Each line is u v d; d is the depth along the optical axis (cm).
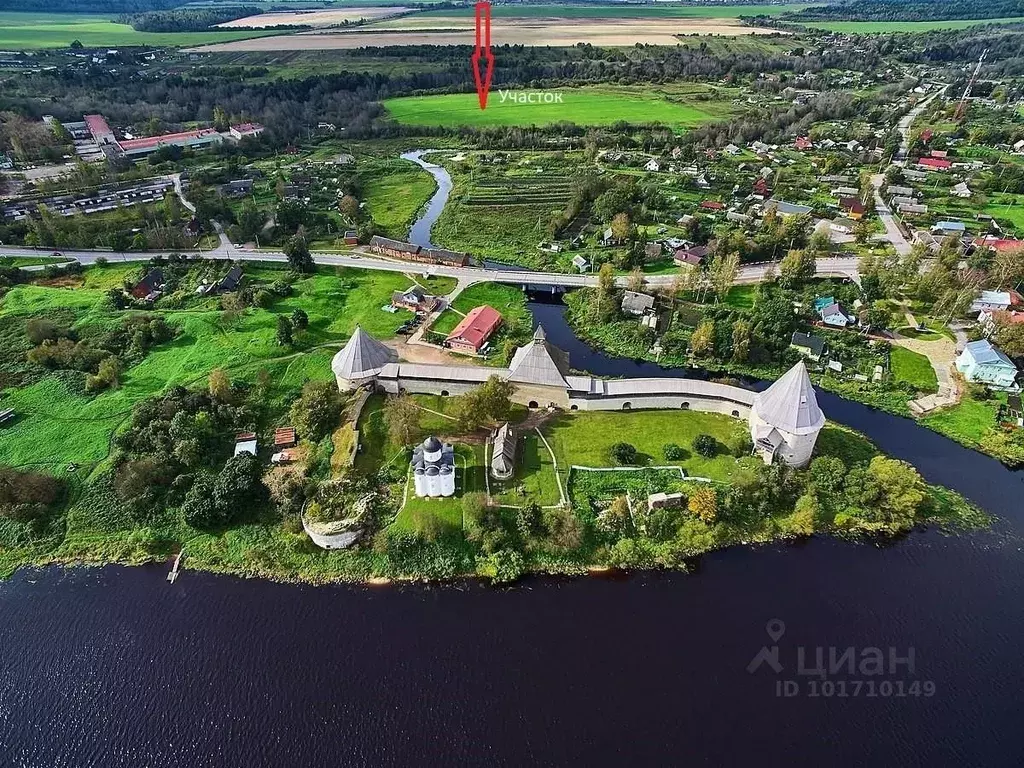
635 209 19225
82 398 11312
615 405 10731
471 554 8475
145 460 9500
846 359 12525
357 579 8244
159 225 18088
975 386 11450
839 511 8931
